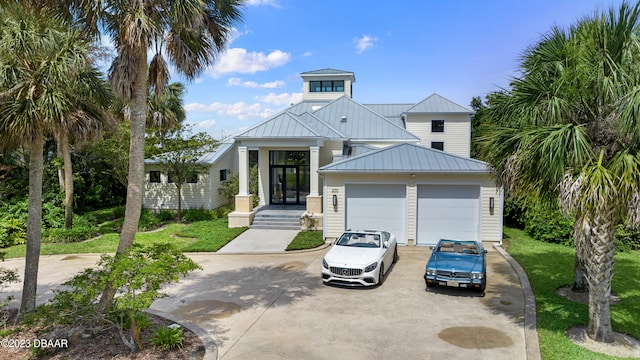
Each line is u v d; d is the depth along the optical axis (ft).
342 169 53.78
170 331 25.18
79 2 26.30
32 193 30.09
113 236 62.23
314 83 122.83
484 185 52.34
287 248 52.19
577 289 33.99
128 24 25.77
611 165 21.75
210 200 80.89
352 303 32.73
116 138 70.23
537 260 44.73
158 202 82.43
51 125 29.84
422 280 39.01
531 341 25.00
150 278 22.68
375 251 39.11
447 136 107.04
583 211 22.25
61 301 23.62
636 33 22.91
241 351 24.44
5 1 28.19
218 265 45.65
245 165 67.15
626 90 21.77
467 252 38.04
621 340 24.81
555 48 26.73
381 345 25.08
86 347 24.50
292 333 27.04
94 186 88.33
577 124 23.63
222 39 32.42
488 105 30.37
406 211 54.19
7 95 28.09
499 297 33.76
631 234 48.49
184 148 73.15
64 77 29.17
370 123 89.15
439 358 23.34
